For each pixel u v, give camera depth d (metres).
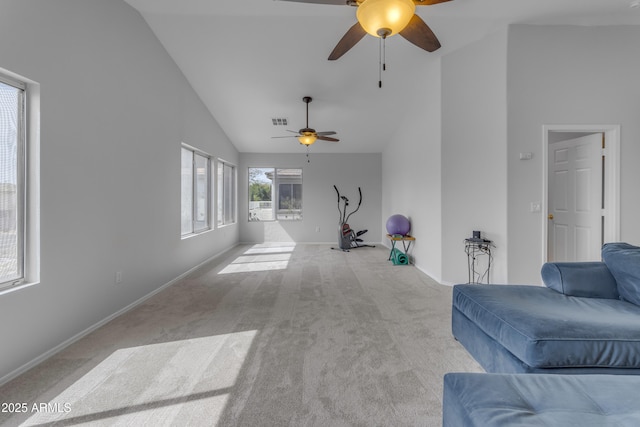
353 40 2.64
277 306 3.27
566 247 3.96
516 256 3.54
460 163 3.93
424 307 3.23
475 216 3.82
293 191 8.08
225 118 5.99
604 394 1.13
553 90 3.50
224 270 4.97
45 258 2.23
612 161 3.48
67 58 2.41
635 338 1.53
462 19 3.37
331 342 2.43
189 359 2.17
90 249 2.67
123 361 2.14
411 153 5.41
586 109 3.50
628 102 3.49
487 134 3.69
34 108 2.17
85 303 2.60
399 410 1.64
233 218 7.73
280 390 1.82
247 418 1.58
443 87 4.05
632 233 3.46
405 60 4.19
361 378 1.94
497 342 1.85
